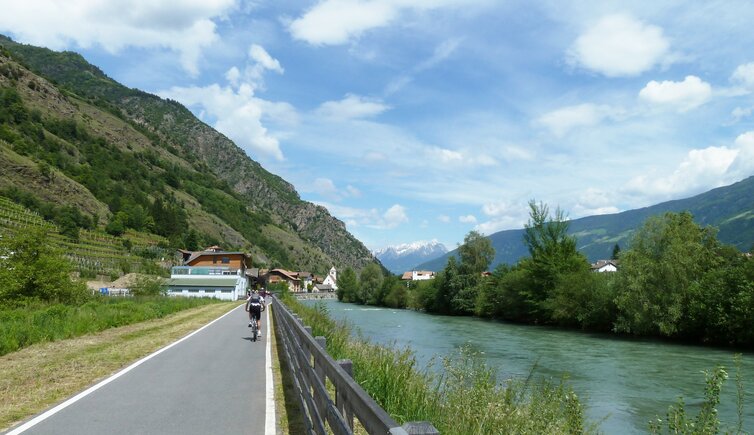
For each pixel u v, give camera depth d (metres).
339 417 3.63
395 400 7.33
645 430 13.04
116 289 64.69
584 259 57.03
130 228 144.62
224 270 101.38
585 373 22.48
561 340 37.53
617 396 17.66
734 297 34.28
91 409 7.55
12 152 136.62
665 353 30.22
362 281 112.88
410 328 45.69
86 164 178.50
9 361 12.38
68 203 132.50
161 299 47.72
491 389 7.66
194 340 18.27
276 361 13.09
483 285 67.50
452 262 73.62
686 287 38.62
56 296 28.59
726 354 29.97
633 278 40.59
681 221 43.47
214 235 198.88
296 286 176.88
